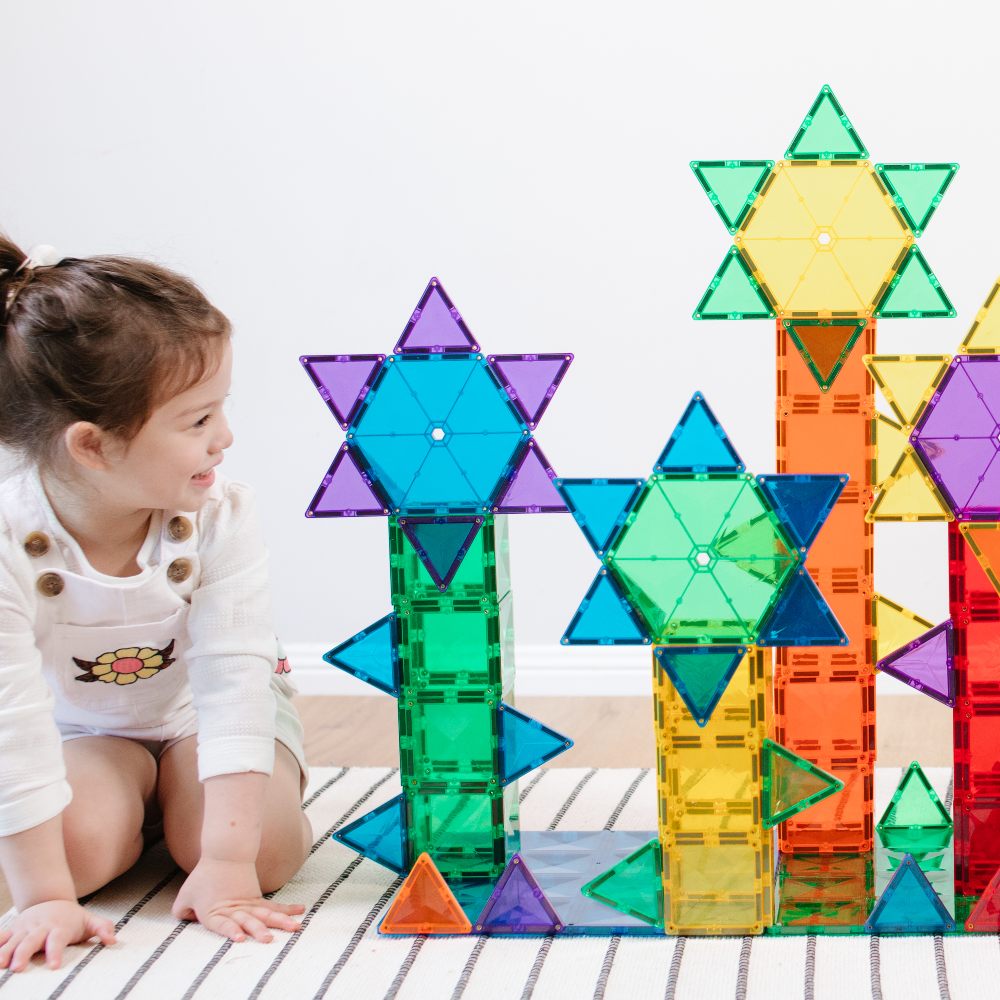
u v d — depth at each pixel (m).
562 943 1.18
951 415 1.18
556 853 1.35
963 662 1.21
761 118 1.98
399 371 1.24
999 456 1.18
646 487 1.18
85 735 1.37
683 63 1.99
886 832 1.38
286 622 2.18
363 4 2.04
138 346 1.16
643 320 2.04
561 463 2.09
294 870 1.34
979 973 1.10
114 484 1.20
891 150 1.97
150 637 1.30
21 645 1.21
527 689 2.13
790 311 1.28
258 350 2.13
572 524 2.09
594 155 2.02
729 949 1.16
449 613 1.28
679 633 1.19
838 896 1.24
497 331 2.08
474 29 2.03
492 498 1.25
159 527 1.27
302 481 2.15
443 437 1.25
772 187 1.28
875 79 1.96
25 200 2.16
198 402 1.19
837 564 1.29
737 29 1.97
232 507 1.32
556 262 2.05
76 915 1.20
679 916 1.19
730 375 2.03
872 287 1.28
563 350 2.07
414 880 1.22
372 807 1.56
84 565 1.24
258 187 2.10
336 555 2.16
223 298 2.13
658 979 1.11
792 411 1.30
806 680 1.31
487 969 1.14
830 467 1.29
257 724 1.26
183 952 1.18
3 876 1.39
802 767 1.17
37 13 2.12
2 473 1.28
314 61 2.06
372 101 2.06
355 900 1.29
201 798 1.32
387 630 1.29
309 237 2.10
